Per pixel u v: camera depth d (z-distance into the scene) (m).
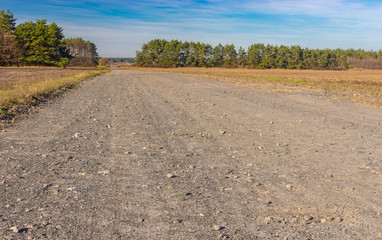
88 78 38.88
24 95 15.38
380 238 3.08
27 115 10.91
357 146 6.89
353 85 29.17
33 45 100.00
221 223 3.42
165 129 8.74
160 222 3.42
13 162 5.59
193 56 175.88
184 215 3.60
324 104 14.46
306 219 3.50
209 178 4.90
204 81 33.16
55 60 101.94
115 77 43.25
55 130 8.48
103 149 6.58
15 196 4.09
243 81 33.53
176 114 11.37
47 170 5.18
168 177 4.91
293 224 3.40
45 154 6.12
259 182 4.72
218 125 9.35
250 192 4.33
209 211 3.72
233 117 10.78
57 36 103.88
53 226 3.30
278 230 3.26
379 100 16.22
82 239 3.04
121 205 3.87
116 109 12.55
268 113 11.68
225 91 20.78
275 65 166.75
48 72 56.56
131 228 3.28
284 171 5.25
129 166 5.46
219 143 7.20
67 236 3.09
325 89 23.72
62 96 17.31
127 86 25.44
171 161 5.79
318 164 5.63
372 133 8.25
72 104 14.02
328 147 6.82
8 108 11.90
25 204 3.85
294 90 22.31
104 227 3.29
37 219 3.45
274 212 3.70
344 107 13.49
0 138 7.46
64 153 6.23
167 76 47.56
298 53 166.50
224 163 5.69
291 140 7.49
